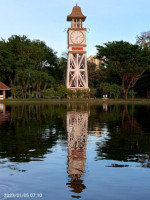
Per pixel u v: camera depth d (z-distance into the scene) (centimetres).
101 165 808
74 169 770
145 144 1112
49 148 1036
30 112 2834
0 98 6181
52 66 8850
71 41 6372
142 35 7625
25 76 6172
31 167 789
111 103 5166
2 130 1512
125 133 1402
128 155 928
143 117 2278
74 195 596
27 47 7156
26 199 577
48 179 692
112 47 6184
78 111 2984
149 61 6116
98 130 1516
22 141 1176
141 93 8081
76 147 1055
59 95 6047
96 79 7925
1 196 593
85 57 6406
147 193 607
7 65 6538
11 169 771
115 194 602
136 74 6344
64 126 1691
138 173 736
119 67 6366
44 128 1596
